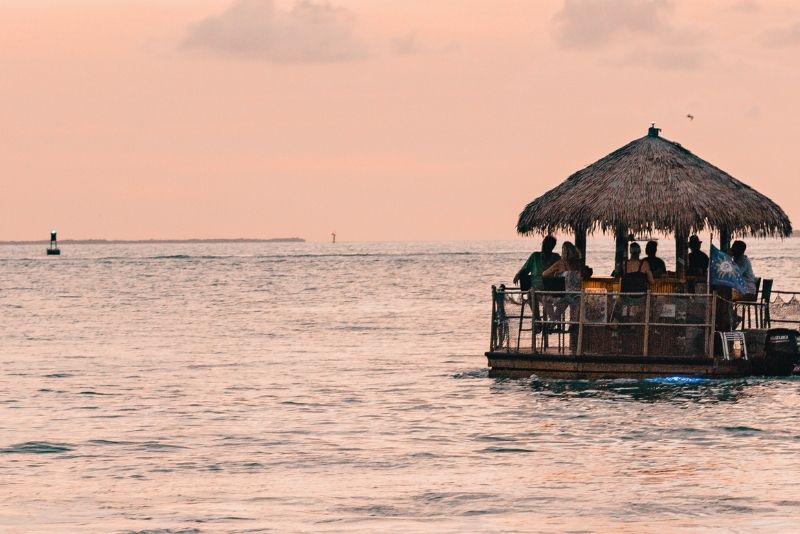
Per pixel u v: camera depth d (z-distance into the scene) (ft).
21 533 71.15
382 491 81.92
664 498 78.59
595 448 96.17
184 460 93.91
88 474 88.79
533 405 116.47
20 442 102.01
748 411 110.63
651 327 125.18
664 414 109.81
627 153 133.28
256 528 71.92
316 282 524.93
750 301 128.67
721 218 126.31
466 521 73.26
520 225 133.39
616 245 133.49
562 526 71.61
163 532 71.15
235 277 597.11
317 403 124.77
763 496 78.69
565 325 127.95
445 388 134.00
